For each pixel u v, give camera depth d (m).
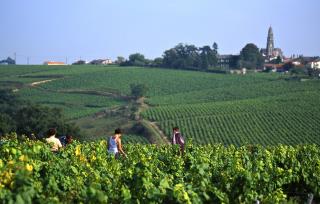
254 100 122.38
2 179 9.30
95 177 10.90
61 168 11.45
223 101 128.25
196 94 141.50
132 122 101.50
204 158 14.84
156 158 16.16
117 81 154.75
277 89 141.38
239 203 12.41
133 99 131.12
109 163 13.77
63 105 125.12
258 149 20.72
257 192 13.13
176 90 147.50
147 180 10.39
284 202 13.83
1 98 112.19
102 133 95.44
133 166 12.44
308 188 15.60
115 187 10.63
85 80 154.38
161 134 93.56
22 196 8.70
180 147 19.86
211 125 99.00
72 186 10.48
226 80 160.62
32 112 73.38
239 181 12.45
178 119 102.88
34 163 11.16
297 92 133.62
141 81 156.88
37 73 165.62
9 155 12.73
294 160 16.41
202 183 11.33
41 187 9.63
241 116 103.94
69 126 70.62
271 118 101.81
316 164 16.61
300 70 186.75
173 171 14.45
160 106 119.31
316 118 100.00
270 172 13.91
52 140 16.81
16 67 184.38
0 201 8.54
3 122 68.31
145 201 10.11
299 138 89.25
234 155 16.88
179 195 10.14
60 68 182.62
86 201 9.45
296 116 101.94
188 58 197.25
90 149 19.47
